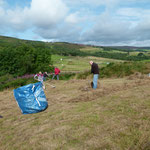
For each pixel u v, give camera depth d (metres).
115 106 5.08
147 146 2.71
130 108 4.67
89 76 17.61
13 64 27.94
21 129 4.59
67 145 3.20
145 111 4.27
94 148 2.93
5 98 10.12
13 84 16.61
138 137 3.04
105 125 3.80
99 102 5.90
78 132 3.67
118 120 3.98
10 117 5.99
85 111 5.11
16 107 7.43
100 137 3.28
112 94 6.77
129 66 16.95
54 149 3.13
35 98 6.37
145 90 6.65
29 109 6.13
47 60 31.75
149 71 14.48
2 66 27.62
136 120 3.81
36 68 28.20
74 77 19.03
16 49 31.38
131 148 2.76
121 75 15.25
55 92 9.59
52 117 5.12
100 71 18.06
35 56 30.58
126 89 7.50
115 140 3.08
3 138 4.23
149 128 3.33
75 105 6.11
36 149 3.26
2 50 29.67
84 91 8.31
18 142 3.79
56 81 14.88
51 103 7.11
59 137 3.58
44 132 4.03
